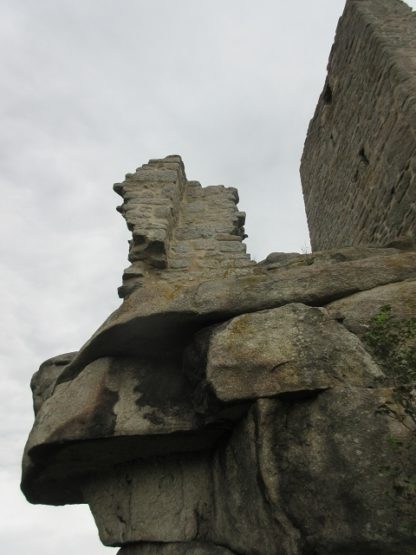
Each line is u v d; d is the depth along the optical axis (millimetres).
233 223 5906
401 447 2449
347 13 6445
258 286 3451
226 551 3047
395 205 5152
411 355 2521
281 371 2852
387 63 5367
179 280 4938
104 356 3605
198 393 3119
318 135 7961
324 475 2506
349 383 2742
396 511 2303
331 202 7457
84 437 3238
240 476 2939
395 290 3238
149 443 3375
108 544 3529
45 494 4109
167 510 3402
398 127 5098
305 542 2443
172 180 5863
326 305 3332
